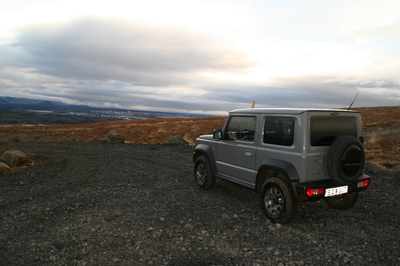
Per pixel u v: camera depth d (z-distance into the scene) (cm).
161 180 802
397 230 444
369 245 388
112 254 354
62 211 531
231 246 382
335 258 350
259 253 362
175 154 1342
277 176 504
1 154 1102
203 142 705
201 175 705
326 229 445
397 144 1531
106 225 457
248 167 548
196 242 394
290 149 452
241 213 521
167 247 376
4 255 353
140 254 355
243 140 566
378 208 552
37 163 1073
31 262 334
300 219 488
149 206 562
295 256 354
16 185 747
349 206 523
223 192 671
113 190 690
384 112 4144
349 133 482
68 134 3831
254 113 542
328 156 432
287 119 465
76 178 831
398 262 339
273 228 441
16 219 488
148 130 4125
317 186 426
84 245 381
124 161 1141
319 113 446
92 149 1555
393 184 738
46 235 418
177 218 493
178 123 4847
